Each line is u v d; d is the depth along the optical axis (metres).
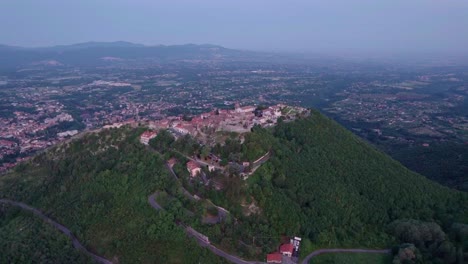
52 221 155.12
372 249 135.50
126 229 137.50
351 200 154.12
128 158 173.75
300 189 152.62
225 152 167.12
